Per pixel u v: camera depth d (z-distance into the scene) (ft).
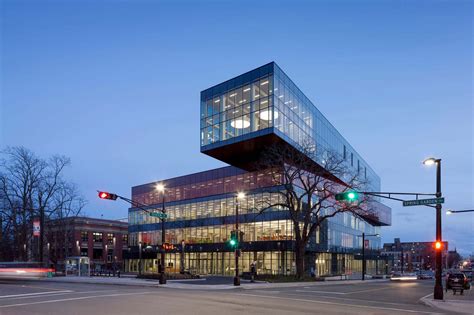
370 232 360.28
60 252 370.94
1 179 212.43
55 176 257.55
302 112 225.76
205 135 226.38
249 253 233.35
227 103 216.74
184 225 275.18
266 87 197.98
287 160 188.65
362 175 324.60
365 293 110.11
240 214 240.12
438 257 91.61
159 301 74.43
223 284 133.08
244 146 213.87
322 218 174.09
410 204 92.02
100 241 404.36
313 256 235.61
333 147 269.44
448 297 102.42
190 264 266.57
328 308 70.03
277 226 222.69
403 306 77.97
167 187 296.51
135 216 318.86
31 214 217.15
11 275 168.45
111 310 61.57
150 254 296.71
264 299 82.48
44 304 68.80
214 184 264.72
